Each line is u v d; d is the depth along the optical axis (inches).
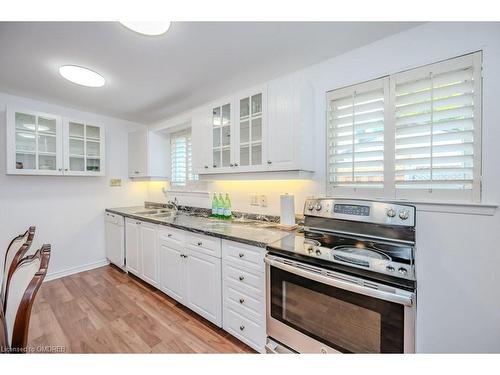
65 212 109.1
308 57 67.6
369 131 62.2
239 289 61.3
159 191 134.3
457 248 50.3
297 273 45.2
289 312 48.7
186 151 117.7
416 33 55.1
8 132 85.7
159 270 88.6
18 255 41.3
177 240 80.0
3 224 92.0
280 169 66.8
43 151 95.2
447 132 50.9
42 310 78.4
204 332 67.7
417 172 54.9
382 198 59.8
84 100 99.8
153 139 121.1
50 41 57.5
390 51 58.7
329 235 57.8
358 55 63.7
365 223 52.8
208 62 69.2
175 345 62.1
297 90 63.6
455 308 50.6
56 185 106.4
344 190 66.6
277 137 67.2
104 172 113.0
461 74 50.1
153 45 60.1
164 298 87.3
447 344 51.6
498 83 46.3
